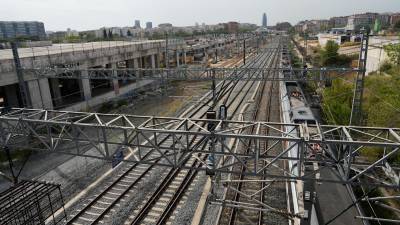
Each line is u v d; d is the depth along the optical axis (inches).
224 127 621.3
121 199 691.4
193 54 3260.3
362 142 386.0
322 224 571.8
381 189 742.5
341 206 629.3
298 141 407.2
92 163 866.1
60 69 1090.1
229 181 608.4
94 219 617.9
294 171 582.6
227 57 3555.6
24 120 532.7
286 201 657.0
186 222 600.4
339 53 2613.2
